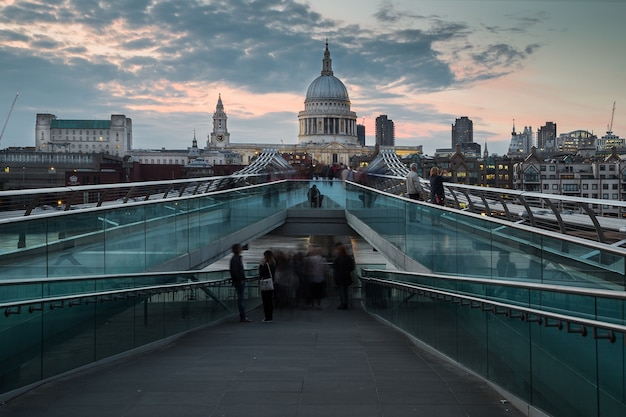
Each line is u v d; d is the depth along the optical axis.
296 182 35.06
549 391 7.05
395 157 63.50
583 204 12.34
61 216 12.12
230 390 8.36
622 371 5.79
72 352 9.67
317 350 12.17
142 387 8.58
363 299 24.42
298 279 22.86
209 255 20.81
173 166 115.88
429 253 15.89
